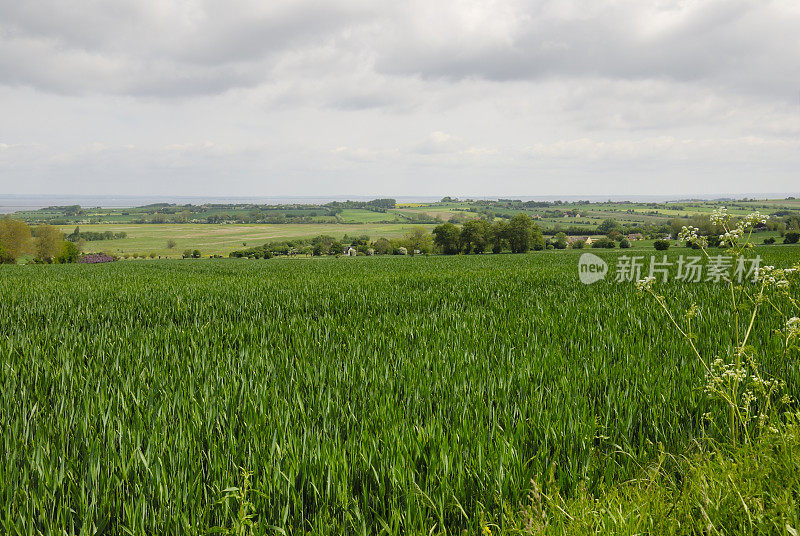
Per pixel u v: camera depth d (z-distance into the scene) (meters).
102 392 4.62
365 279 20.38
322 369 5.34
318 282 19.05
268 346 7.04
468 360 5.71
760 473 2.81
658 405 4.16
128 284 19.27
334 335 7.57
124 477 3.03
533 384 4.75
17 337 7.59
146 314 10.52
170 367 5.77
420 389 4.67
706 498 2.61
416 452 3.31
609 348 6.30
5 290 16.05
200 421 3.85
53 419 4.00
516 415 4.04
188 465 3.14
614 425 3.80
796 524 2.33
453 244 97.00
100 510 2.74
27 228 84.00
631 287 14.29
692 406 4.15
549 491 2.86
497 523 2.73
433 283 17.44
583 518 2.51
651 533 2.46
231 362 5.86
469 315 9.05
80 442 3.52
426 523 2.71
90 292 15.11
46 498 2.84
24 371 5.33
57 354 6.36
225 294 14.30
